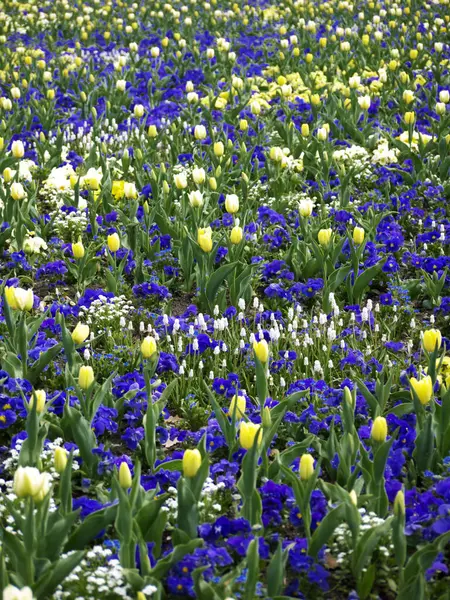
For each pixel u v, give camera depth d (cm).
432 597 302
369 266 438
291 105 676
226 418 342
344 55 810
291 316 397
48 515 307
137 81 745
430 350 341
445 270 419
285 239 471
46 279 450
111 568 304
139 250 459
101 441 357
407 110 648
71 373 365
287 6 1109
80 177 520
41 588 291
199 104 657
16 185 452
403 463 333
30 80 738
